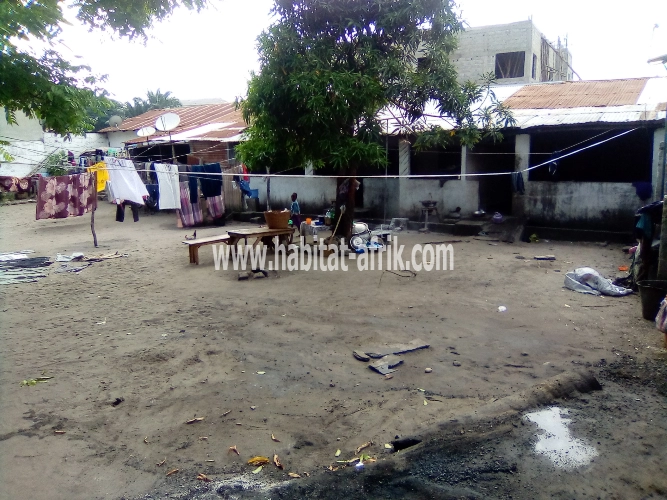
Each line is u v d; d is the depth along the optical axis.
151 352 6.21
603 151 14.26
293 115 10.52
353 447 4.14
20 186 12.59
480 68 22.28
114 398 5.03
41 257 12.31
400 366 5.66
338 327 6.96
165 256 12.20
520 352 5.97
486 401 4.82
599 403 4.70
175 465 3.93
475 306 7.74
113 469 3.89
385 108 11.98
